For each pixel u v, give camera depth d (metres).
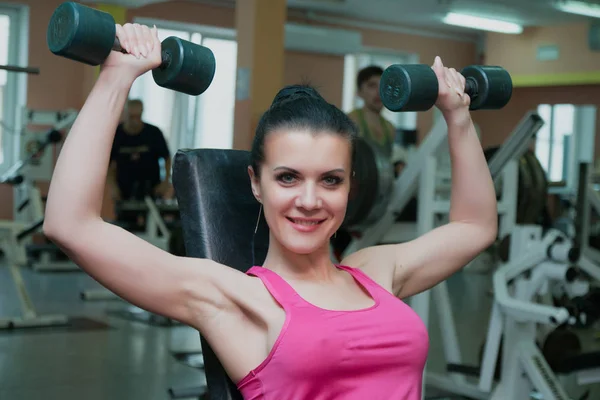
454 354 3.21
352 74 10.23
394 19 9.88
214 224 1.34
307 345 1.09
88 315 4.45
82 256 1.10
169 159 6.11
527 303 2.57
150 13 8.45
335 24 9.66
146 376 3.18
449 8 8.90
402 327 1.16
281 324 1.12
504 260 2.75
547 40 9.88
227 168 1.39
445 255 1.39
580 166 3.27
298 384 1.09
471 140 1.40
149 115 8.87
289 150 1.14
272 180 1.16
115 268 1.11
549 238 2.65
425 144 3.09
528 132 3.09
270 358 1.11
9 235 4.12
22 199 7.19
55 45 1.08
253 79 5.49
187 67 1.18
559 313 2.45
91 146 1.11
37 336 3.86
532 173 3.44
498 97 1.40
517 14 9.06
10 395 2.85
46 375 3.14
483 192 1.41
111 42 1.10
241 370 1.14
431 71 1.32
